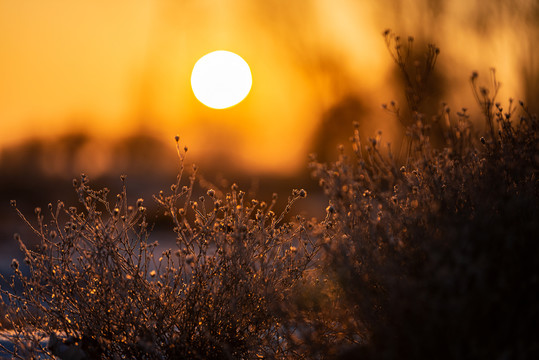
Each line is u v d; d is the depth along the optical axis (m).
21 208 26.45
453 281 3.92
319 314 5.04
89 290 5.54
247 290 5.35
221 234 5.53
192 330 5.30
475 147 5.70
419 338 3.99
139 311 5.38
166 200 5.86
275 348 5.35
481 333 3.97
